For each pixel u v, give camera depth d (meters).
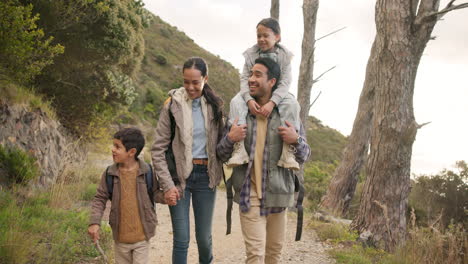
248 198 3.11
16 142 7.53
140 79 35.41
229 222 3.24
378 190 6.96
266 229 3.39
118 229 3.13
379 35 6.97
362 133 13.05
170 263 5.16
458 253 5.40
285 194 3.17
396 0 6.67
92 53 11.81
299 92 11.16
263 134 3.18
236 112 3.22
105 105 13.63
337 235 6.96
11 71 7.94
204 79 3.32
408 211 11.55
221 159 3.25
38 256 4.27
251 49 4.32
